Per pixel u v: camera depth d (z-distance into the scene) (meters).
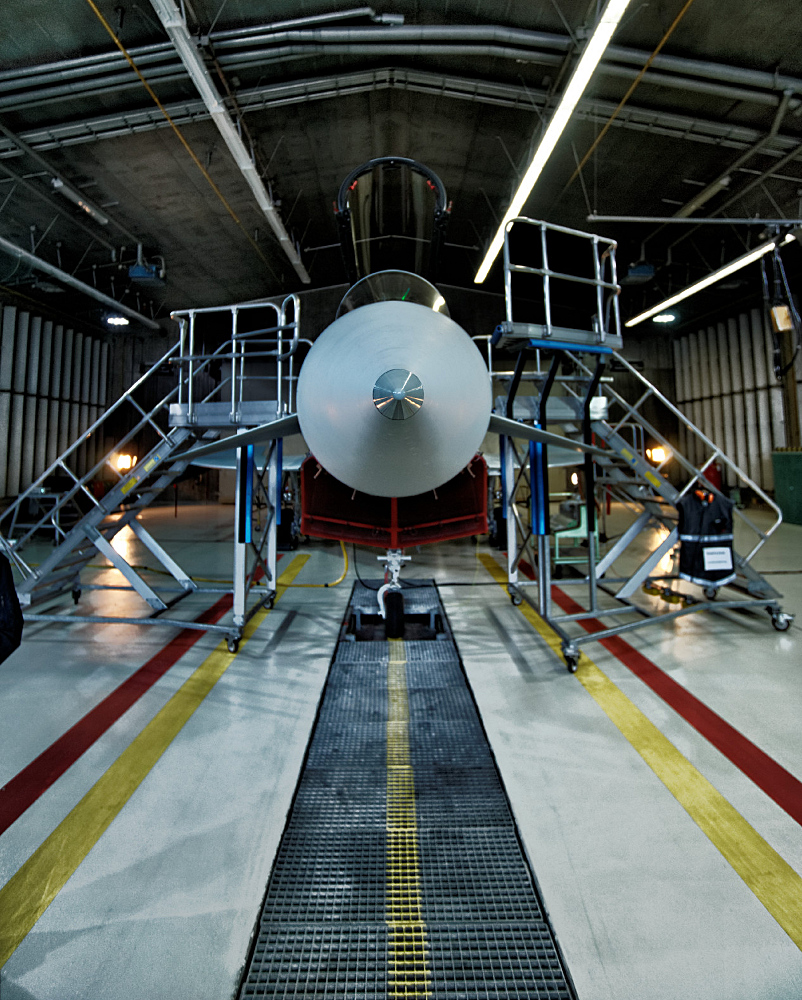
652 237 13.71
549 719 3.22
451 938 1.77
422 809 2.41
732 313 18.12
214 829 2.29
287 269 16.66
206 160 10.59
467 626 5.07
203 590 5.71
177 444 5.08
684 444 21.03
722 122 9.27
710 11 7.09
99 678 3.91
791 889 1.96
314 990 1.61
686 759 2.79
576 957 1.70
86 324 18.86
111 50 7.90
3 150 9.77
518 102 9.24
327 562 8.60
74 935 1.78
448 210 5.48
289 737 3.05
